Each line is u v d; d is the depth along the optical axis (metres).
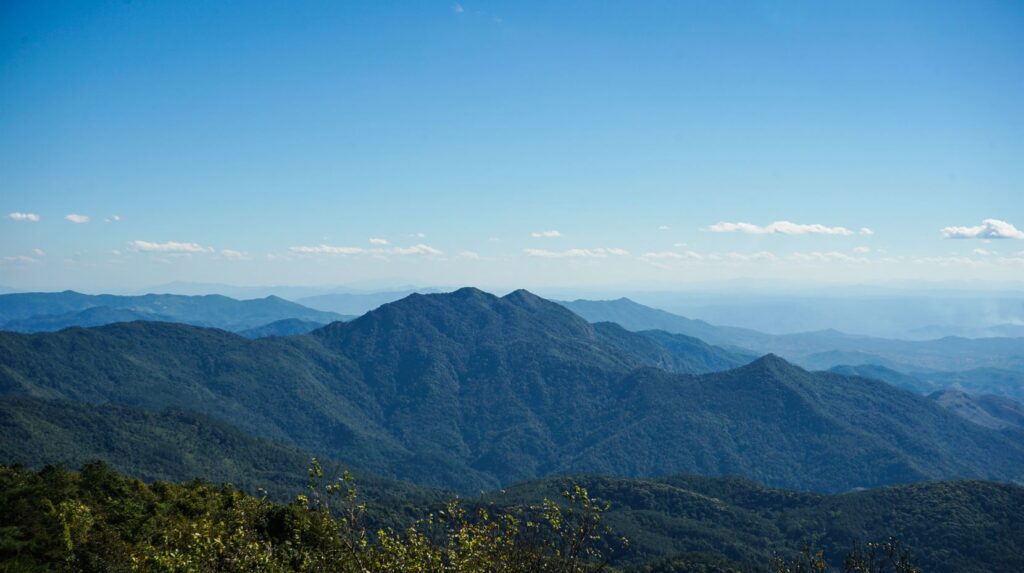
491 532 17.27
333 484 17.52
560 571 16.27
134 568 19.19
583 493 17.06
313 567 19.20
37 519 29.50
